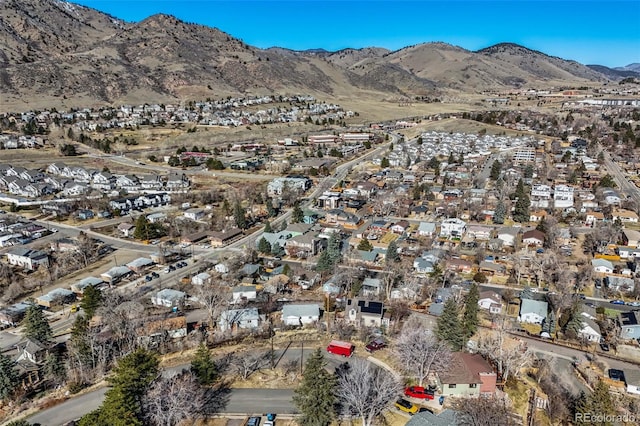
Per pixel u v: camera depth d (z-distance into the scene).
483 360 43.12
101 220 104.06
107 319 54.78
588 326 55.31
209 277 71.06
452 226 90.19
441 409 37.94
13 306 64.12
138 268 76.00
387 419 36.75
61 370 46.72
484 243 85.81
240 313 56.44
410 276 68.56
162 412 33.88
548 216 98.44
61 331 58.03
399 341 45.28
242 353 47.62
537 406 40.41
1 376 43.38
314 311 57.06
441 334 47.34
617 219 89.44
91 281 70.38
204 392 40.44
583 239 87.94
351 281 68.25
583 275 70.75
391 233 92.12
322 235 90.06
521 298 64.12
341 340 50.09
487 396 38.47
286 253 82.44
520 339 54.50
